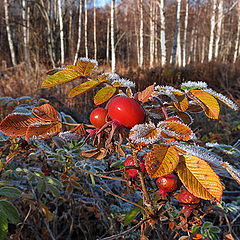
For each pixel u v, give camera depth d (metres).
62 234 0.41
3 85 1.24
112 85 0.16
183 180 0.11
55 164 0.42
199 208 0.21
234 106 0.15
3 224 0.24
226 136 0.68
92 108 0.87
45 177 0.31
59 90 0.97
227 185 0.44
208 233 0.29
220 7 3.15
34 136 0.15
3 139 0.29
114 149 0.16
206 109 0.14
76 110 0.86
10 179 0.37
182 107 0.15
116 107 0.14
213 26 2.69
